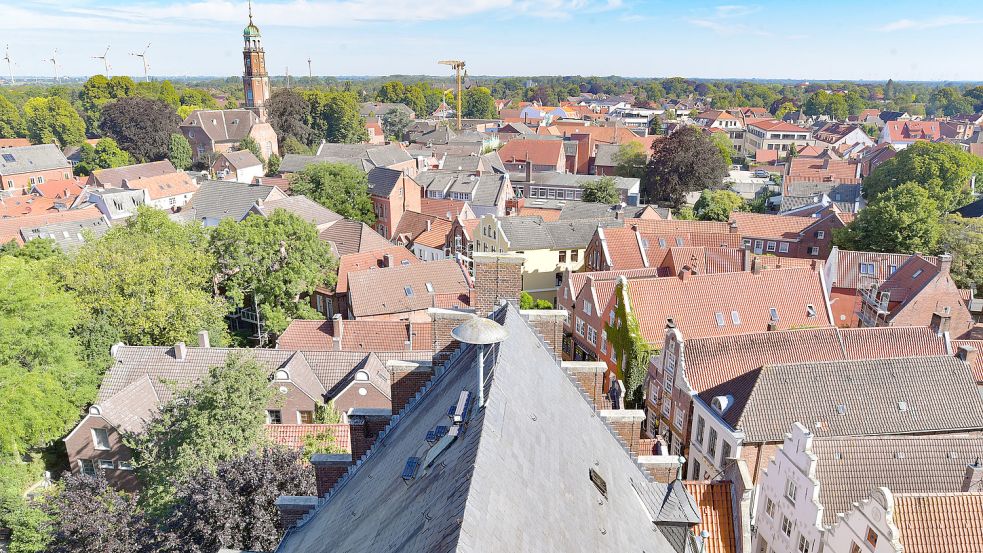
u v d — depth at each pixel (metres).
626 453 20.73
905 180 100.44
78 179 141.50
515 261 25.08
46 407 43.38
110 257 58.62
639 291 54.47
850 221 83.38
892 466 32.28
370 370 45.47
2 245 75.50
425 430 16.97
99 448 43.41
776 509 34.59
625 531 15.47
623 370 53.62
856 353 45.34
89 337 54.72
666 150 126.56
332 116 195.75
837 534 29.52
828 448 32.53
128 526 30.95
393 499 14.58
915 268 62.28
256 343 71.06
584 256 79.88
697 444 43.44
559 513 12.51
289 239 68.88
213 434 31.77
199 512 27.45
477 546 8.89
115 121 161.50
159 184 129.38
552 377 19.75
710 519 26.20
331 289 73.75
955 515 27.11
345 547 14.95
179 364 48.31
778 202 121.94
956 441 33.06
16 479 40.84
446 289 71.06
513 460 12.35
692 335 53.72
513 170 160.75
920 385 40.44
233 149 174.50
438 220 99.62
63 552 30.59
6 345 44.59
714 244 76.75
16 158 139.12
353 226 87.25
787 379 40.22
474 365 17.59
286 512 21.77
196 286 64.44
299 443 37.75
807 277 57.69
